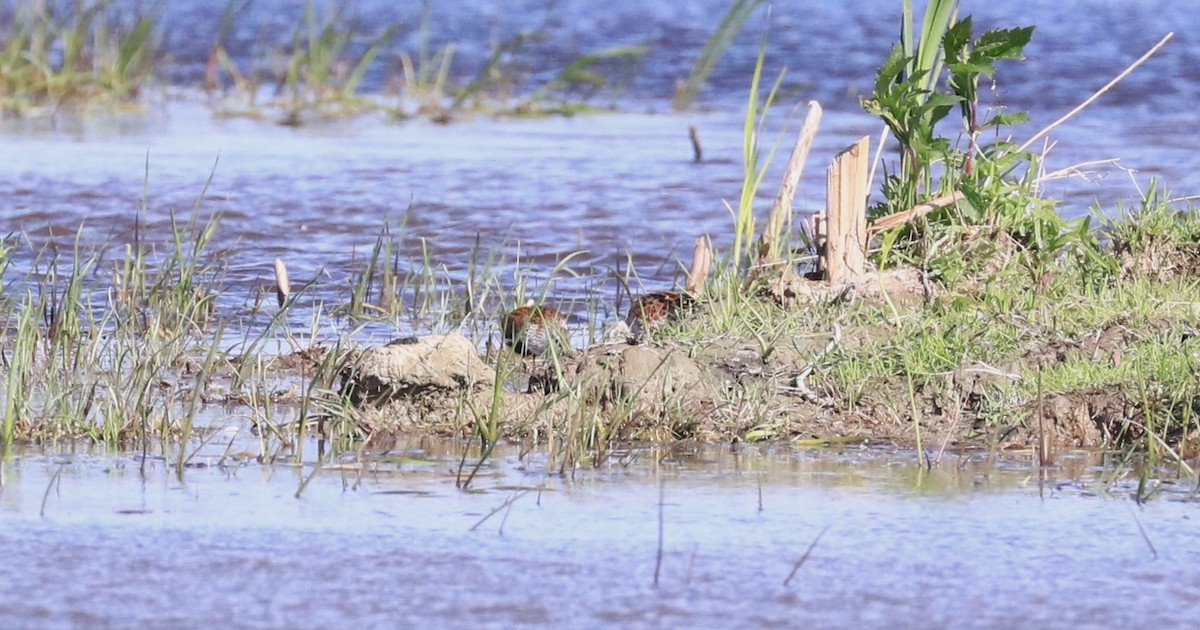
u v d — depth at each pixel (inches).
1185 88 3272.6
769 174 2327.8
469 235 1897.1
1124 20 5068.9
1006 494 940.6
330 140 2667.3
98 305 1530.5
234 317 1508.4
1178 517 892.6
